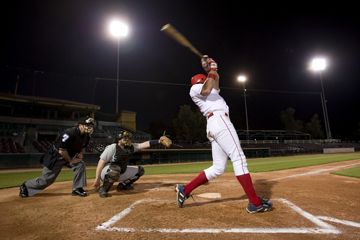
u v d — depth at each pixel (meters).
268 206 2.83
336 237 2.10
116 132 28.25
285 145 35.53
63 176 8.13
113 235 2.19
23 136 23.50
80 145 4.03
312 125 48.03
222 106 3.13
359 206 3.12
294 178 5.98
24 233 2.33
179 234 2.18
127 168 4.57
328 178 5.93
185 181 5.98
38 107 26.86
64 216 2.85
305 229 2.28
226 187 4.68
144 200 3.56
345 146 37.91
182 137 35.25
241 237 2.10
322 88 34.88
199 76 3.32
